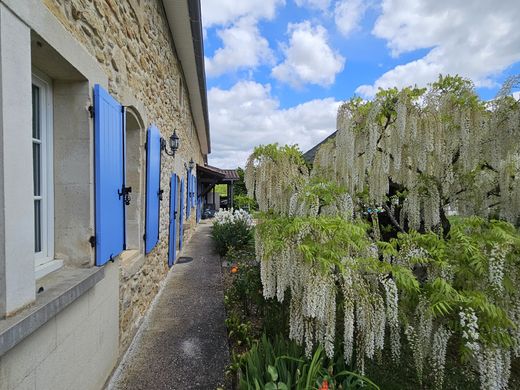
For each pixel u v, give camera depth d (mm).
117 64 2350
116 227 2184
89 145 1804
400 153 2582
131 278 2750
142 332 2916
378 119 2518
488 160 2717
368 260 1723
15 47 1134
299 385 1553
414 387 1844
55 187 1775
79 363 1678
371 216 3057
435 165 2818
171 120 5023
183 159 6746
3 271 1080
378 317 1665
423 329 1682
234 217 7703
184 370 2299
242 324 2764
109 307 2164
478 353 1521
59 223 1783
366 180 2973
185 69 6148
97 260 1871
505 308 1751
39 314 1195
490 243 1687
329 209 2162
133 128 3076
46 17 1322
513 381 2016
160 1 3979
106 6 2111
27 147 1215
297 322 1909
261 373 1789
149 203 3232
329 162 2973
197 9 4137
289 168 2363
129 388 2092
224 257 6168
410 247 1842
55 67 1597
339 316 2355
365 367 1887
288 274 1876
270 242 1857
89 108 1797
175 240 5660
